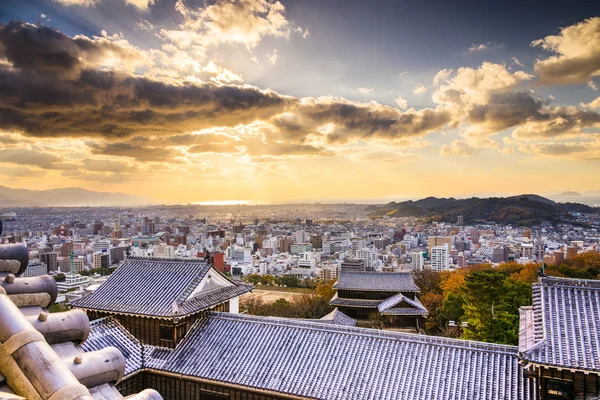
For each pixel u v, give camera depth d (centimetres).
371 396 1734
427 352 1906
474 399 1644
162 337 2267
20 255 588
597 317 1571
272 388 1858
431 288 7275
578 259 8044
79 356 476
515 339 3706
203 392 2056
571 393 1437
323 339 2098
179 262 2620
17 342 386
